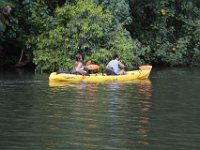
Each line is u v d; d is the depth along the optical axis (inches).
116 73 1238.3
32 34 1496.1
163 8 1745.8
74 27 1409.9
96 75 1202.6
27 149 548.1
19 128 646.5
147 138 597.9
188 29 1801.2
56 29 1430.9
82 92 973.8
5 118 708.7
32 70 1482.5
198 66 1764.3
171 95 942.4
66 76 1158.3
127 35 1485.0
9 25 1450.5
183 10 1822.1
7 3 1373.0
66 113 748.0
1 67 1568.7
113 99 884.6
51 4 1557.6
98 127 654.5
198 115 738.2
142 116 729.6
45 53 1432.1
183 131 634.2
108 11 1464.1
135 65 1503.4
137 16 1782.7
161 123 681.0
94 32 1396.4
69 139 590.9
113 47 1414.9
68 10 1451.8
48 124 670.5
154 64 1798.7
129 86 1085.1
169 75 1370.6
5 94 937.5
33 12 1471.5
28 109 779.4
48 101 856.9
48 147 556.1
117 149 550.3
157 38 1754.4
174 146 564.4
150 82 1175.0
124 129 642.8
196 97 916.6
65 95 930.1
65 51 1422.2
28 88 1029.8
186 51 1784.0
